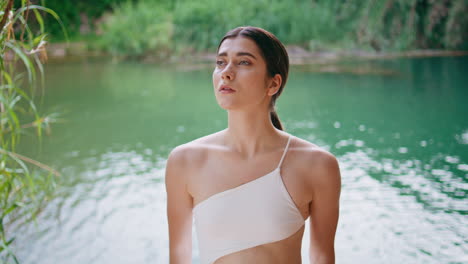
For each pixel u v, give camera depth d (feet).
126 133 21.01
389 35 47.03
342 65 40.45
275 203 3.25
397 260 10.10
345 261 10.11
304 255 9.98
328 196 3.44
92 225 11.59
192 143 3.60
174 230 3.62
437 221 11.87
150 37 47.16
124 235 11.21
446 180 14.76
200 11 46.65
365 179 14.98
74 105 26.50
